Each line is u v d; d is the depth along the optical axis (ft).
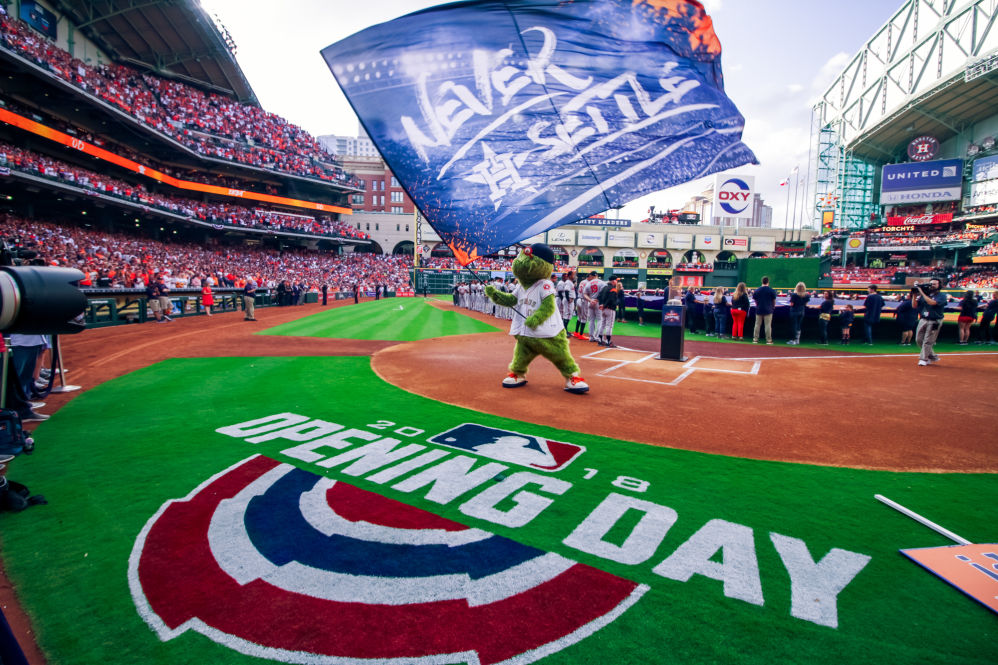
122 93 110.32
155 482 11.13
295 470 11.89
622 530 9.07
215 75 152.56
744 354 34.12
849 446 14.07
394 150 10.21
